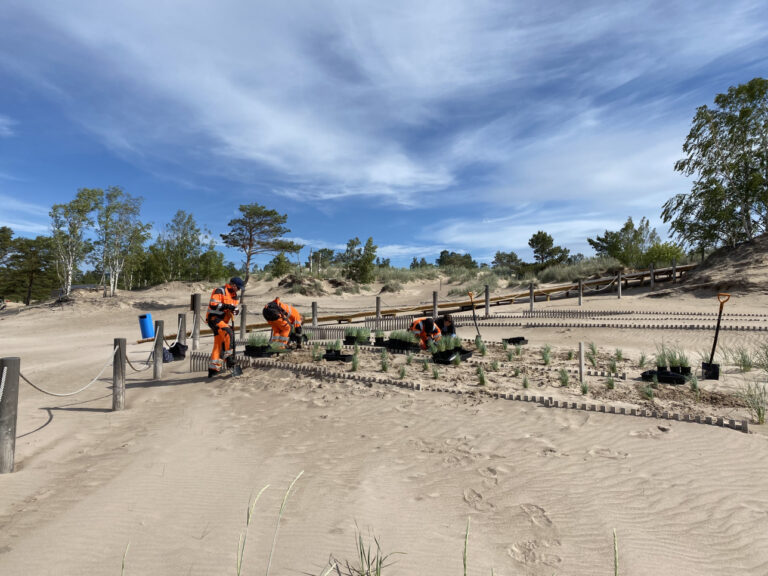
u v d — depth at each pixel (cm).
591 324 1422
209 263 4722
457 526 308
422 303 3142
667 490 346
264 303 3300
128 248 3988
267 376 792
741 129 2677
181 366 999
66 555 283
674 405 549
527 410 543
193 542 294
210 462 439
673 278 2658
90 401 706
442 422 519
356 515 324
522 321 1628
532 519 314
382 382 683
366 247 4134
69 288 3978
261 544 289
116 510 342
